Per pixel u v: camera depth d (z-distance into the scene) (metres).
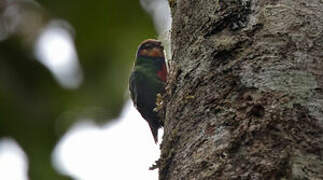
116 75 11.45
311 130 5.01
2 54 10.48
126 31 11.26
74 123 11.09
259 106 5.21
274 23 5.76
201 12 6.29
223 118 5.32
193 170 5.17
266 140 5.00
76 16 10.98
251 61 5.55
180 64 6.16
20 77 10.53
